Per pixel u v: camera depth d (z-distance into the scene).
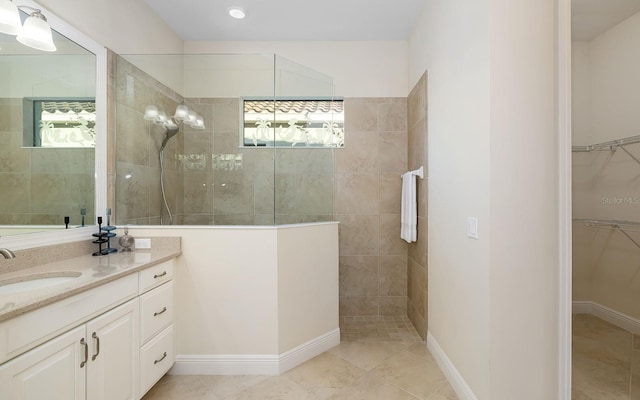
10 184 1.43
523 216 1.41
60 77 1.69
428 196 2.29
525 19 1.40
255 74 2.50
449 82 1.88
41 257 1.53
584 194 2.62
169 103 2.53
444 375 1.93
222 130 2.55
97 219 1.87
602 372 1.88
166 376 1.91
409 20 2.65
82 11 1.79
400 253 2.99
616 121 2.41
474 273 1.55
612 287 2.45
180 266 1.95
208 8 2.47
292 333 2.04
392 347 2.31
